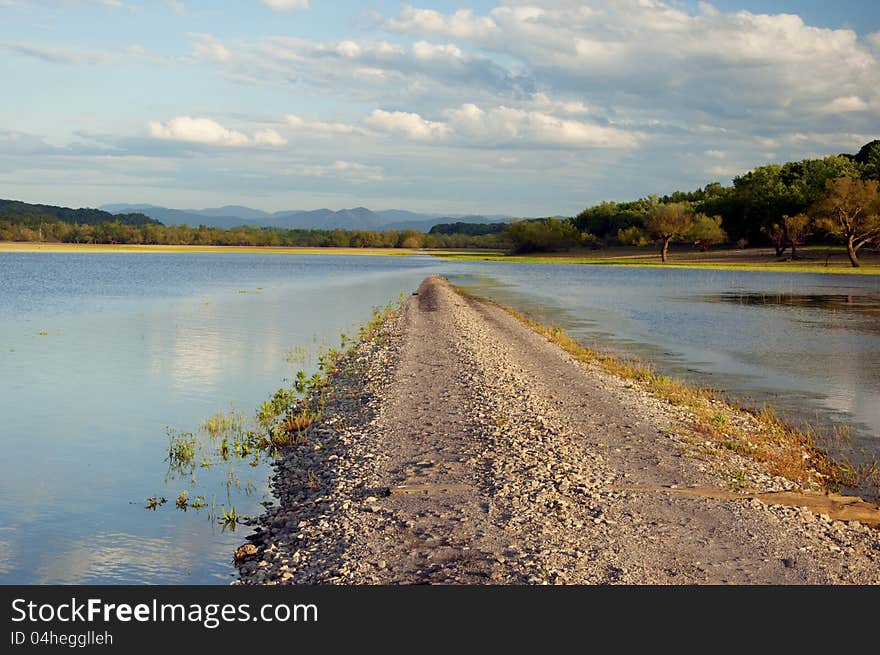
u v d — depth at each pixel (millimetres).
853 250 122750
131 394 23156
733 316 48281
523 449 15117
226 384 24891
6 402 21938
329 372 27000
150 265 136500
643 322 44500
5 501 13664
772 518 11641
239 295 66000
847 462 15789
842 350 32594
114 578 10492
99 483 14734
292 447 17109
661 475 13820
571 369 26125
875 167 159625
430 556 10141
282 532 11891
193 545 11633
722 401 21844
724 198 173750
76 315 47281
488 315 46781
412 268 133375
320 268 130375
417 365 25953
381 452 15273
